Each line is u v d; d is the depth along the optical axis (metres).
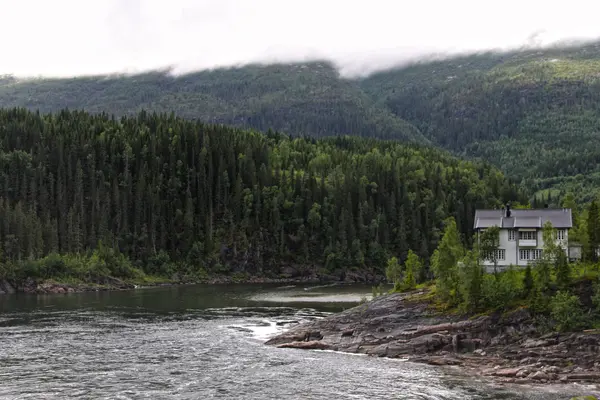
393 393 90.69
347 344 119.94
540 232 138.12
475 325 114.19
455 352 112.31
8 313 163.00
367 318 126.31
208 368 104.38
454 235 138.50
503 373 100.25
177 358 111.38
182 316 158.88
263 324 146.50
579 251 135.50
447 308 121.31
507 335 111.69
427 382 96.44
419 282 153.00
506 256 139.38
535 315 112.38
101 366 105.00
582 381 96.69
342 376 99.69
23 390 90.75
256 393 90.50
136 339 127.62
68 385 93.38
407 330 119.62
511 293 115.81
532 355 106.50
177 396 88.81
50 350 116.50
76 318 154.50
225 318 155.50
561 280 115.62
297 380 97.38
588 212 142.25
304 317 157.50
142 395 89.06
